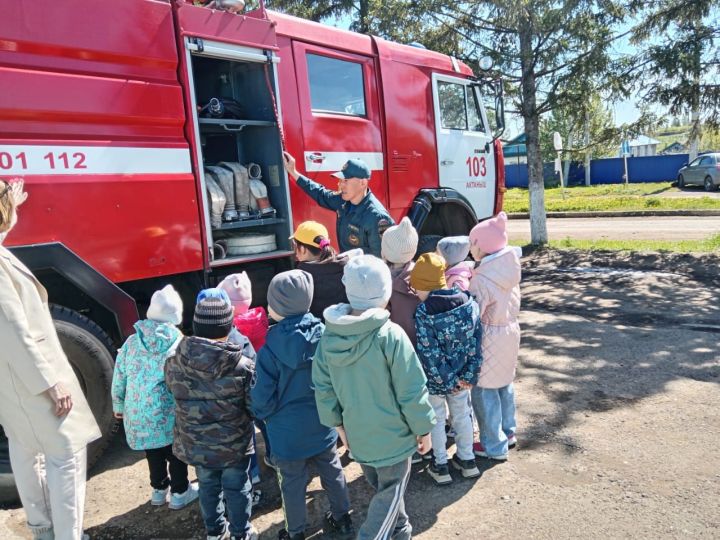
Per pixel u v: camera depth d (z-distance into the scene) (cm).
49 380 247
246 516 286
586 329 609
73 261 334
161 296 311
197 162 396
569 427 395
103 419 354
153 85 373
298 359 273
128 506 333
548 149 3291
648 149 4419
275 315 283
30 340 244
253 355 315
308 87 487
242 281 349
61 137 338
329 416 263
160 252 380
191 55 394
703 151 3025
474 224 688
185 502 330
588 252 1051
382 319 250
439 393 319
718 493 310
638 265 926
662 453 354
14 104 319
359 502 328
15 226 319
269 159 462
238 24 419
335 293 355
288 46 473
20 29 321
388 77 573
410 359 254
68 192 338
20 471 271
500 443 357
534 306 725
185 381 275
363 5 1235
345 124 520
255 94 459
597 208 1908
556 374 490
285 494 280
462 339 313
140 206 369
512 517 302
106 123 356
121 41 359
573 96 1026
